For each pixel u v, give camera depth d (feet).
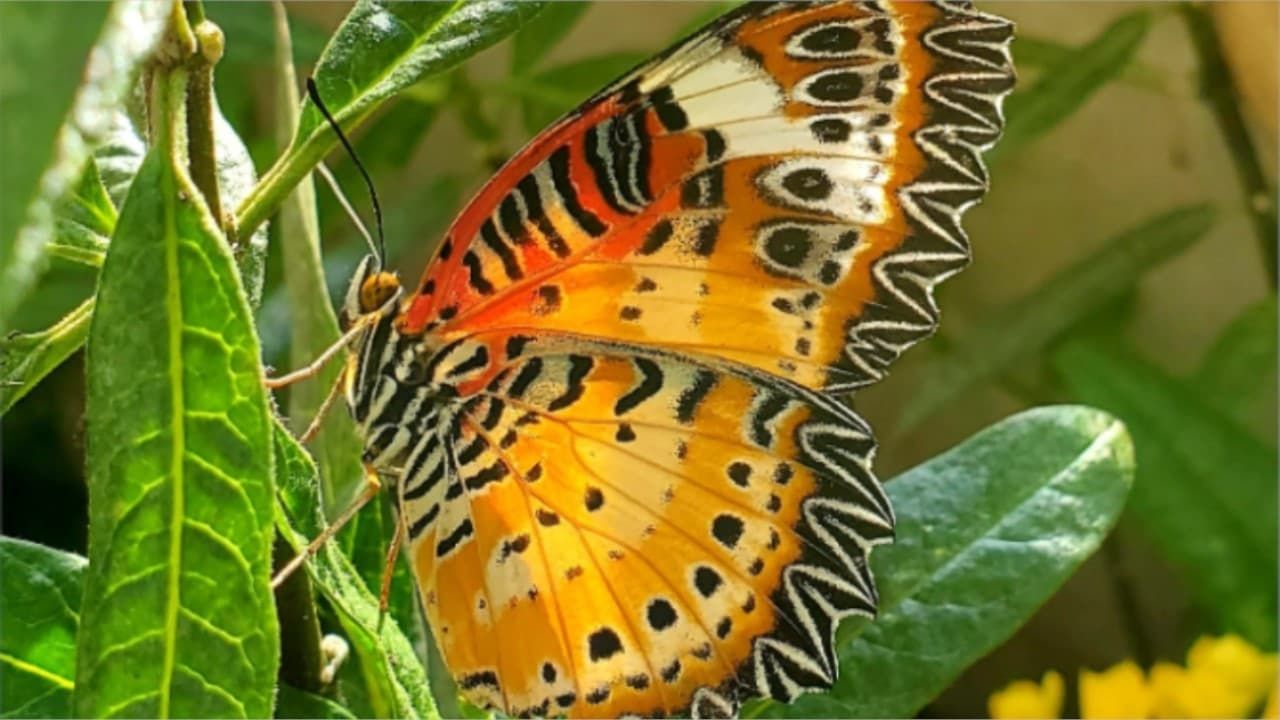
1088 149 1.60
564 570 0.97
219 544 0.85
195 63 0.87
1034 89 1.26
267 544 0.85
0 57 0.76
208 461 0.84
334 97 0.90
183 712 0.85
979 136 0.92
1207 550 1.20
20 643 0.91
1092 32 1.54
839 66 0.92
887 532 0.96
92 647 0.85
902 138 0.92
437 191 1.32
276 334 1.17
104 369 0.84
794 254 0.94
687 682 0.98
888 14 0.91
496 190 0.94
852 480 0.96
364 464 0.96
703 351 0.96
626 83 0.92
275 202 0.90
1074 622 1.70
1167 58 1.54
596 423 0.96
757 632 0.97
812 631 0.97
